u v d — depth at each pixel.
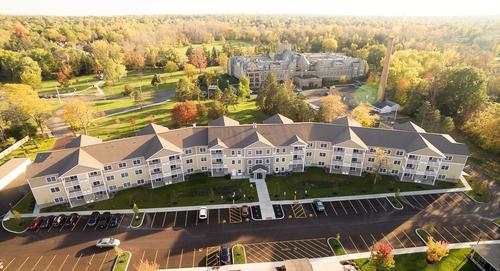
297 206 68.44
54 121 117.06
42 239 59.28
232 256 55.31
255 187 74.69
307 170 81.75
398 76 137.62
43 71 183.50
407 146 76.38
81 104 102.31
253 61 171.50
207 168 80.19
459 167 75.25
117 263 53.78
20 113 99.44
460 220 64.56
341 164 79.62
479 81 107.38
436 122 99.62
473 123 99.94
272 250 56.81
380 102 128.62
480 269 52.81
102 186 69.56
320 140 79.69
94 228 61.88
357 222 63.91
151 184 74.62
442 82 114.81
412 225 63.12
